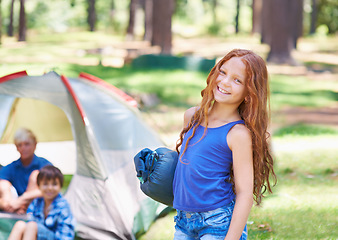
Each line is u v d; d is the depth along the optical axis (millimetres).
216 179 2170
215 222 2174
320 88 16031
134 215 4348
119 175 4562
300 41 35031
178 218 2311
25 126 6125
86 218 4266
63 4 44938
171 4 20875
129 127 5215
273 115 11281
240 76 2117
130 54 20297
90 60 21172
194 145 2213
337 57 25797
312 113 12023
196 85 14430
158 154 2373
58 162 6094
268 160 2262
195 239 2291
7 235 4000
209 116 2244
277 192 5605
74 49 25797
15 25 40312
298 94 14773
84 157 4516
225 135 2150
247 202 2131
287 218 4727
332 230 4418
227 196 2207
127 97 5562
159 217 4867
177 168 2277
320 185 5910
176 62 16250
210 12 48906
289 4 22578
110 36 37406
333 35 42750
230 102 2146
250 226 4547
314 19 42312
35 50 24641
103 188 4355
